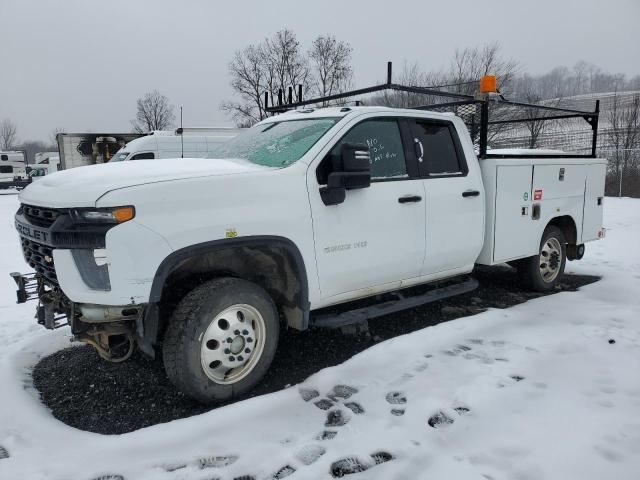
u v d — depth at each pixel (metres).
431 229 4.65
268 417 3.28
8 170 44.50
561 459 2.75
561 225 6.52
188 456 2.90
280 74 33.25
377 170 4.33
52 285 3.56
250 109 34.25
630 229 11.48
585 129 9.00
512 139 10.19
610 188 21.58
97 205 3.02
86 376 4.03
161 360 4.27
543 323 4.92
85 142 20.06
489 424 3.12
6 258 9.94
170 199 3.20
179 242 3.21
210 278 3.71
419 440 2.98
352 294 4.26
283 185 3.69
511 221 5.46
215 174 3.44
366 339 4.65
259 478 2.71
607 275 6.86
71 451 2.96
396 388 3.63
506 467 2.70
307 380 3.77
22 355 4.39
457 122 5.11
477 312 5.34
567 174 6.15
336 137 4.07
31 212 3.54
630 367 3.86
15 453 2.95
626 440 2.91
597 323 4.89
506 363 3.98
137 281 3.09
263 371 3.70
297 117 4.64
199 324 3.34
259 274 3.96
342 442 2.99
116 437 3.08
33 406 3.47
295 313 3.91
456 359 4.08
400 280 4.59
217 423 3.19
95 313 3.22
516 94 25.42
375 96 8.75
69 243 3.14
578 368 3.87
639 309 5.31
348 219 4.04
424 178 4.64
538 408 3.29
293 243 3.71
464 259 5.07
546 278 6.17
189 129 16.86
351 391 3.62
